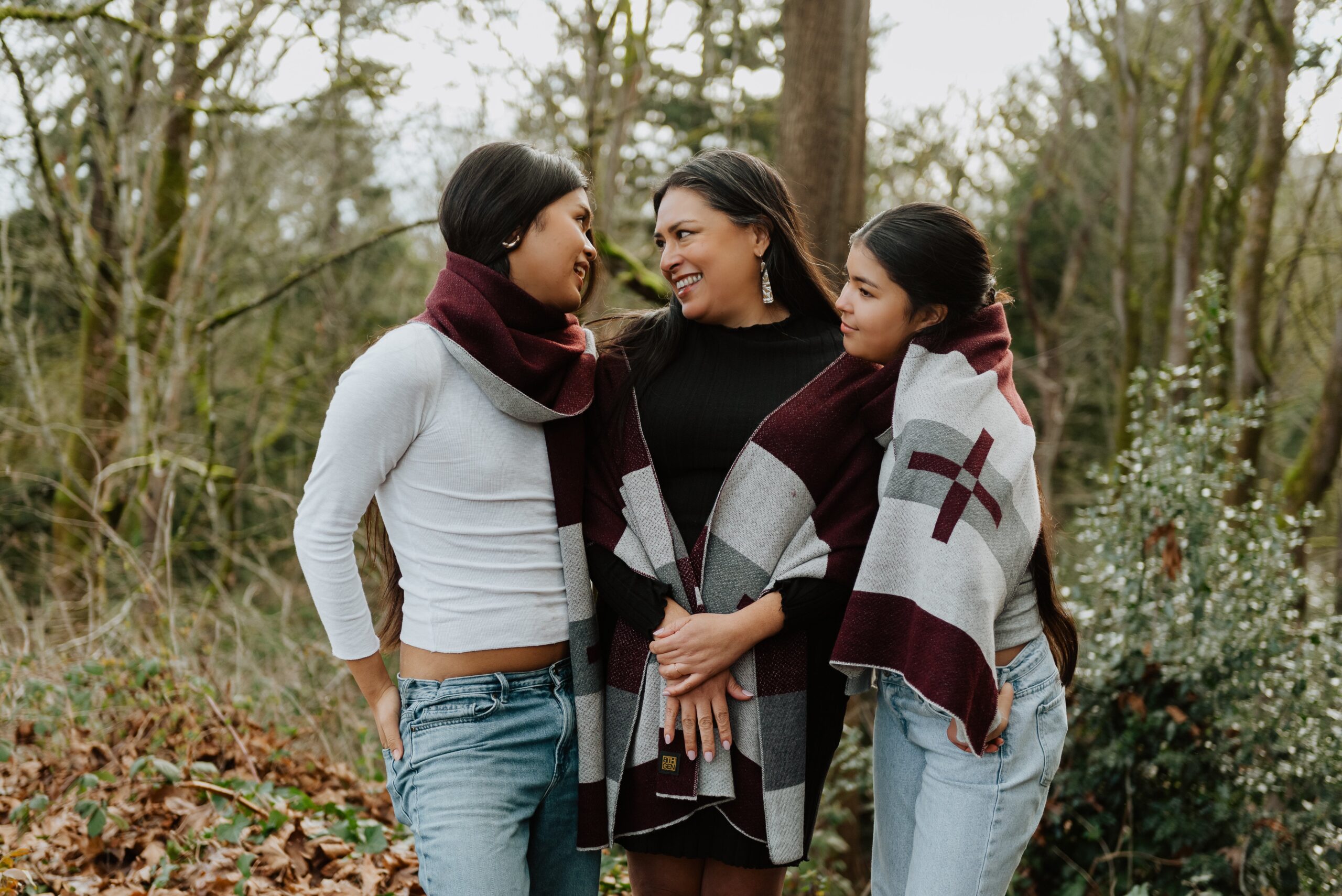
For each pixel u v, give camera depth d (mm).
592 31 6977
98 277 7594
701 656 1811
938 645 1701
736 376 1989
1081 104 11789
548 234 1814
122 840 2695
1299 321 9727
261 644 5230
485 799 1737
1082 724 3805
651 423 1982
